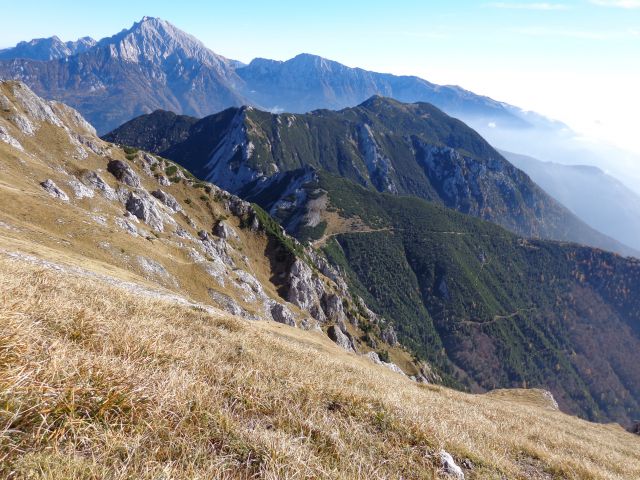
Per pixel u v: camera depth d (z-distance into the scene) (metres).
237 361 11.64
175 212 163.25
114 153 173.25
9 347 5.88
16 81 142.12
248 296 115.69
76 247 72.25
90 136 170.38
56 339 7.56
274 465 5.73
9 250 34.75
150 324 13.32
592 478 12.50
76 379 5.84
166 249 112.31
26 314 8.75
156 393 6.42
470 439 11.78
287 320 129.75
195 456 5.35
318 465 6.16
